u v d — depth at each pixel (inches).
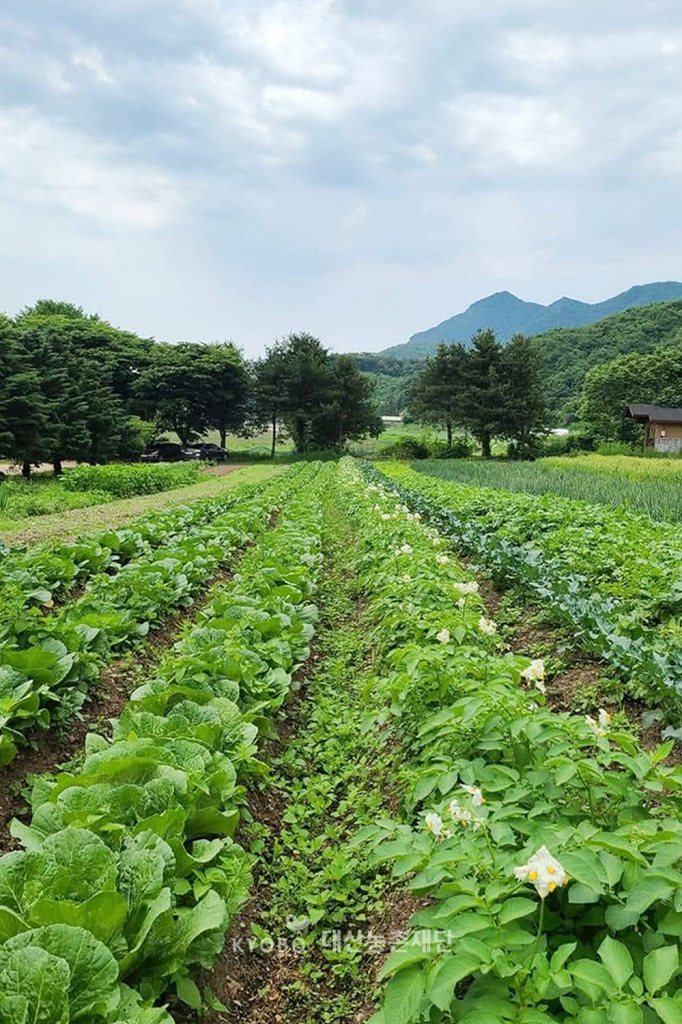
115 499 1073.5
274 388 2365.9
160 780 143.7
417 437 2849.4
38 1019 91.7
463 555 475.2
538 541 419.2
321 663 299.1
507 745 144.6
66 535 608.1
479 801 116.3
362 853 168.7
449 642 216.8
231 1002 128.3
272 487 1010.7
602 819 125.6
